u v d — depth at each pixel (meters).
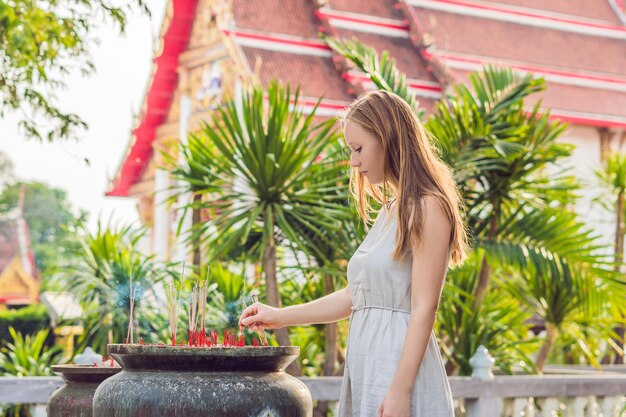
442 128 8.01
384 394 3.30
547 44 26.44
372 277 3.37
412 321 3.26
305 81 20.64
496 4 26.16
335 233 7.84
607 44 27.39
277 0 21.86
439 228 3.26
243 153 7.67
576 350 11.34
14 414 6.76
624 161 14.83
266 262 7.80
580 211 22.61
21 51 10.16
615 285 8.35
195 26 23.83
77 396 4.42
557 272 8.20
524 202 8.43
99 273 8.48
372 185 3.67
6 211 79.62
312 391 6.74
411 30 23.05
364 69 7.89
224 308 7.86
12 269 48.91
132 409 3.35
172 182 25.41
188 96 24.33
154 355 3.38
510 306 9.05
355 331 3.43
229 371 3.42
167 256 25.16
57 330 10.28
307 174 7.80
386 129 3.33
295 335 8.87
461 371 8.41
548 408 7.52
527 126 8.32
